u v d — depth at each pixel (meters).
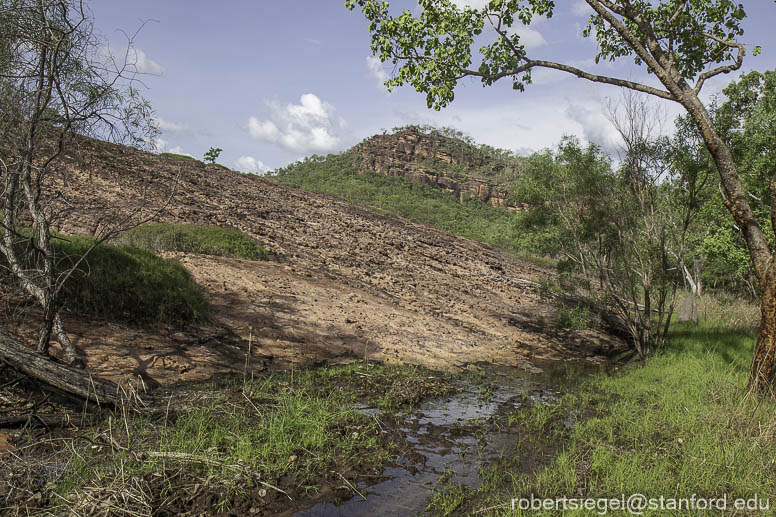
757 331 14.56
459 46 10.51
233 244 16.39
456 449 6.25
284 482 4.93
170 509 4.23
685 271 25.08
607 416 7.84
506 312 18.31
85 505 4.02
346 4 10.38
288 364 9.13
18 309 7.26
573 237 14.40
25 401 5.66
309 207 31.31
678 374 10.52
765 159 15.88
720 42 9.86
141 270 9.78
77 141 6.58
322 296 13.95
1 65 6.22
